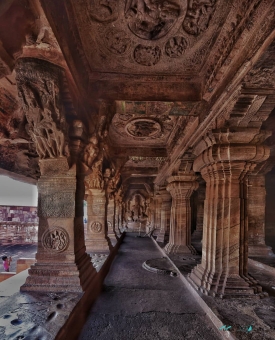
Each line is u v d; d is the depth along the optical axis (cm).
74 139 350
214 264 386
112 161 841
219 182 391
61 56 258
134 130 675
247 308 323
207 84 367
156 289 457
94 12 274
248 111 331
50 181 362
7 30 169
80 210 393
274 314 306
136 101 403
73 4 260
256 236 659
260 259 592
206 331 300
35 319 245
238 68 273
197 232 1083
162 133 704
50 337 211
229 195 382
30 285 331
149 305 380
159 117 577
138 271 598
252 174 658
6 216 2011
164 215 1086
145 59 359
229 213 381
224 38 297
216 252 385
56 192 362
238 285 363
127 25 295
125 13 276
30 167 480
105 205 699
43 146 340
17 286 547
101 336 289
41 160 351
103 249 663
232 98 318
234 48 271
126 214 1897
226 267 378
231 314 306
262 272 506
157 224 1411
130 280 519
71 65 289
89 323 319
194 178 725
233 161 375
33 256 1391
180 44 326
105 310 360
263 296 359
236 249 378
